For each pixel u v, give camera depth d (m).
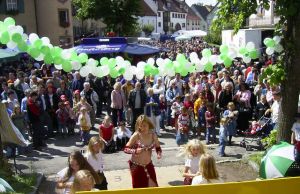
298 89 8.48
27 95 13.09
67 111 14.41
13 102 13.67
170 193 4.06
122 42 23.84
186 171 6.90
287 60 8.42
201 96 13.97
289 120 8.55
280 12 7.87
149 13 91.62
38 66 25.80
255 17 35.25
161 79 15.40
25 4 36.34
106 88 17.58
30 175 9.55
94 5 43.88
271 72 8.55
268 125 12.16
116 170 10.36
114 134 13.38
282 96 8.62
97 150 7.00
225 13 8.71
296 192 4.23
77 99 15.12
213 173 5.37
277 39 8.73
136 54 23.08
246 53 9.85
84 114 13.30
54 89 14.85
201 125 13.88
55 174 10.25
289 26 8.28
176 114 14.35
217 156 11.60
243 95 14.38
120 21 44.56
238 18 8.44
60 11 38.78
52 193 8.87
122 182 9.41
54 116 14.61
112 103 14.91
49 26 38.06
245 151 12.04
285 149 6.76
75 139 14.12
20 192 8.38
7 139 9.87
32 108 12.65
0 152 9.40
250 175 9.60
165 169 10.37
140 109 14.07
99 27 54.22
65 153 12.31
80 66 8.88
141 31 75.69
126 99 15.12
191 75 17.81
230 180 9.26
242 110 13.75
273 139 9.22
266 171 6.69
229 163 10.62
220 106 14.76
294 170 6.49
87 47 23.38
